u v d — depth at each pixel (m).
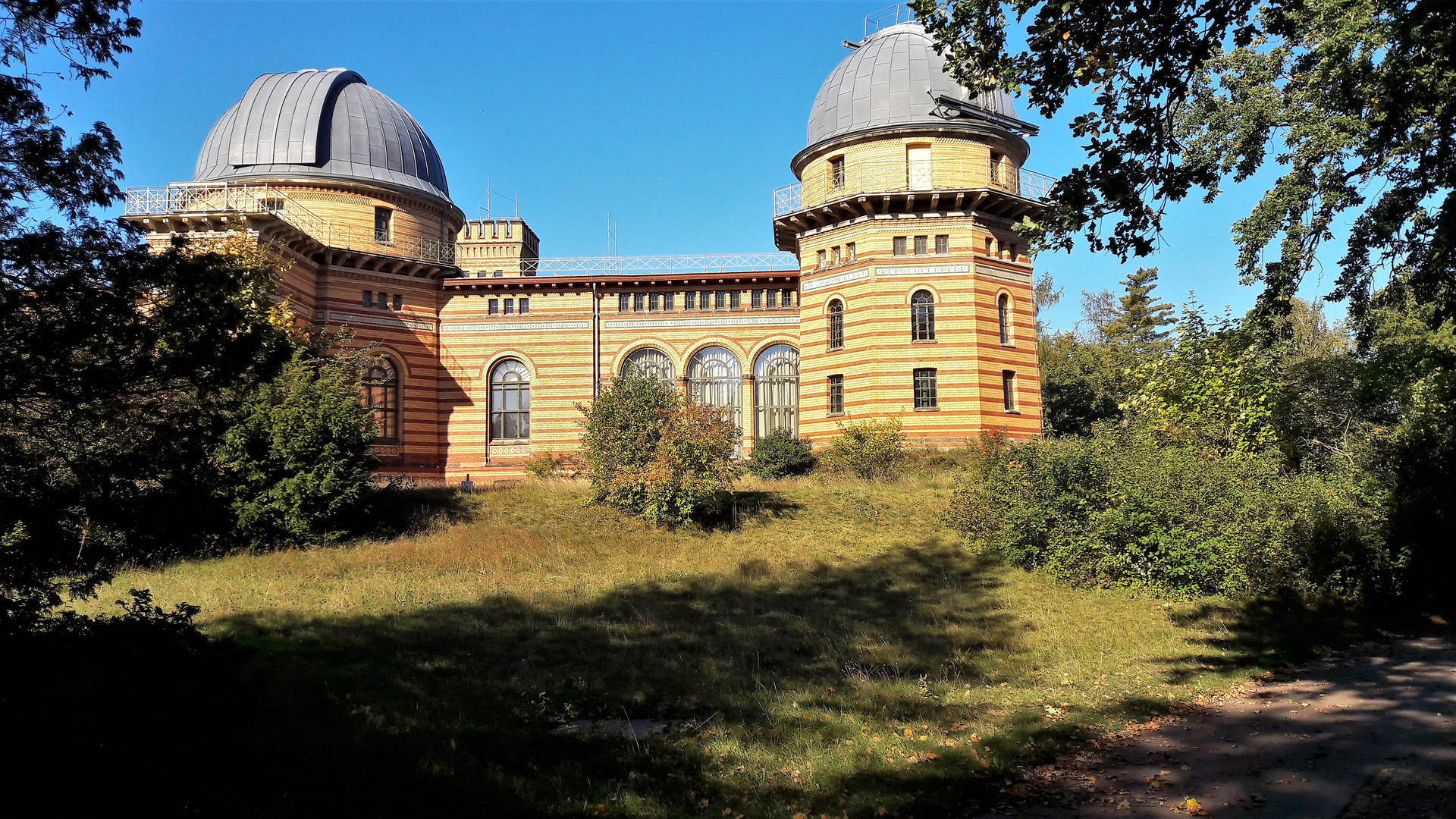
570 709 10.10
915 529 23.20
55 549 6.91
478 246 59.94
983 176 33.66
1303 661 12.53
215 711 6.84
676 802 7.38
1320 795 7.25
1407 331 23.38
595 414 24.27
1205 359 21.22
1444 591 16.23
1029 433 33.78
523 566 19.02
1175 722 9.62
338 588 16.53
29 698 6.04
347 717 9.24
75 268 6.89
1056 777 7.93
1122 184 9.30
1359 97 15.99
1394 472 18.70
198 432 7.56
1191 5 8.95
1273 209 17.34
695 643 13.17
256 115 36.44
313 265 35.03
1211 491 16.88
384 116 38.41
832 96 35.50
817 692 10.69
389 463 36.56
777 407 38.25
